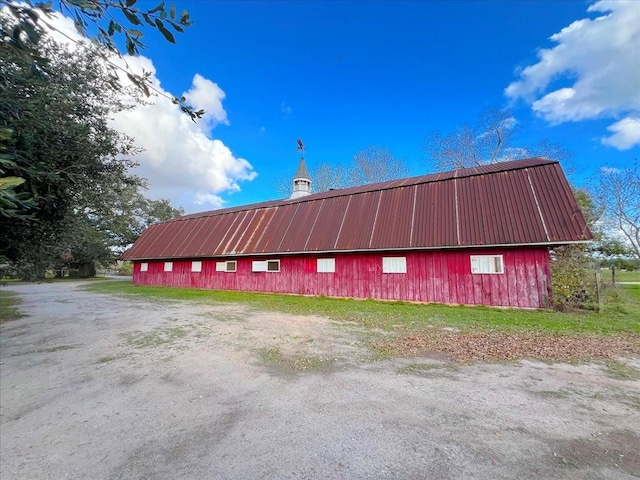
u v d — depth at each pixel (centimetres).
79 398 375
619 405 346
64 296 1550
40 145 422
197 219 2231
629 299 1181
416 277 1248
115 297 1487
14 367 487
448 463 246
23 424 314
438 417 322
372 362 503
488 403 353
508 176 1227
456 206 1243
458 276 1167
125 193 912
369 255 1363
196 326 790
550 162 1188
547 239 990
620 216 1772
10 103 312
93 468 244
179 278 2052
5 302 1305
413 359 516
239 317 920
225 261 1839
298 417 324
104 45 154
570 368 466
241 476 233
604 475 231
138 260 2336
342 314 968
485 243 1080
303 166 2669
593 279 1033
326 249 1414
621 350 552
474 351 556
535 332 695
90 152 525
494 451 262
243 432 296
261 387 405
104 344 620
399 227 1305
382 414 329
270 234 1692
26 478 232
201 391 393
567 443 273
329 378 434
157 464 248
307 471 238
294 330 740
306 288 1518
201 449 268
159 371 467
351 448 268
